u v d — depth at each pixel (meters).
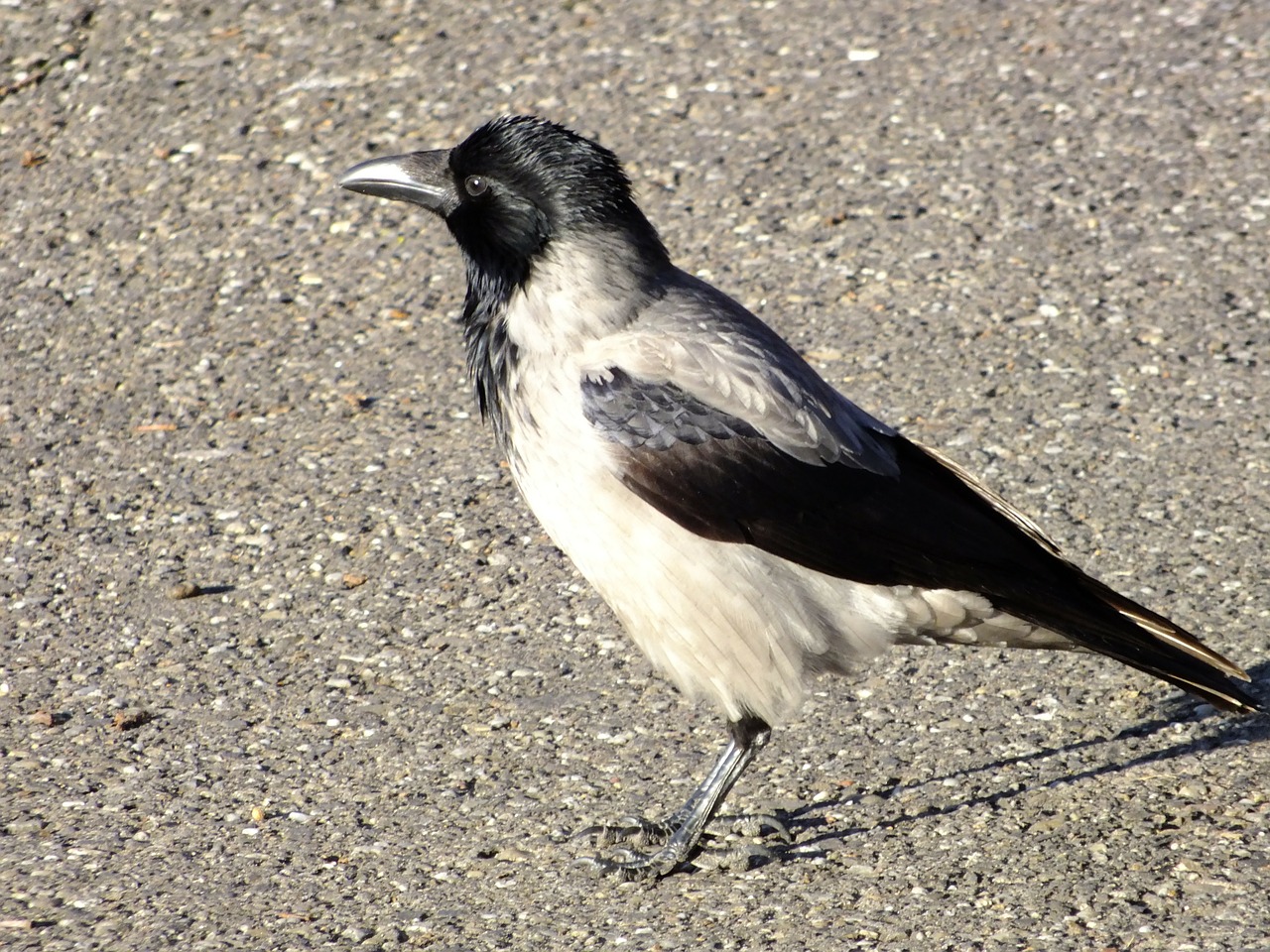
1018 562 8.63
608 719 9.63
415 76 17.61
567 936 7.71
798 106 16.95
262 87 17.50
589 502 8.50
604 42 18.23
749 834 8.59
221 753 9.32
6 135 16.98
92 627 10.62
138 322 14.35
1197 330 13.44
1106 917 7.65
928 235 14.91
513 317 8.80
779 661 8.54
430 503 11.93
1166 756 9.04
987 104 16.84
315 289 14.74
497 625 10.59
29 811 8.73
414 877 8.21
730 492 8.38
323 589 10.99
